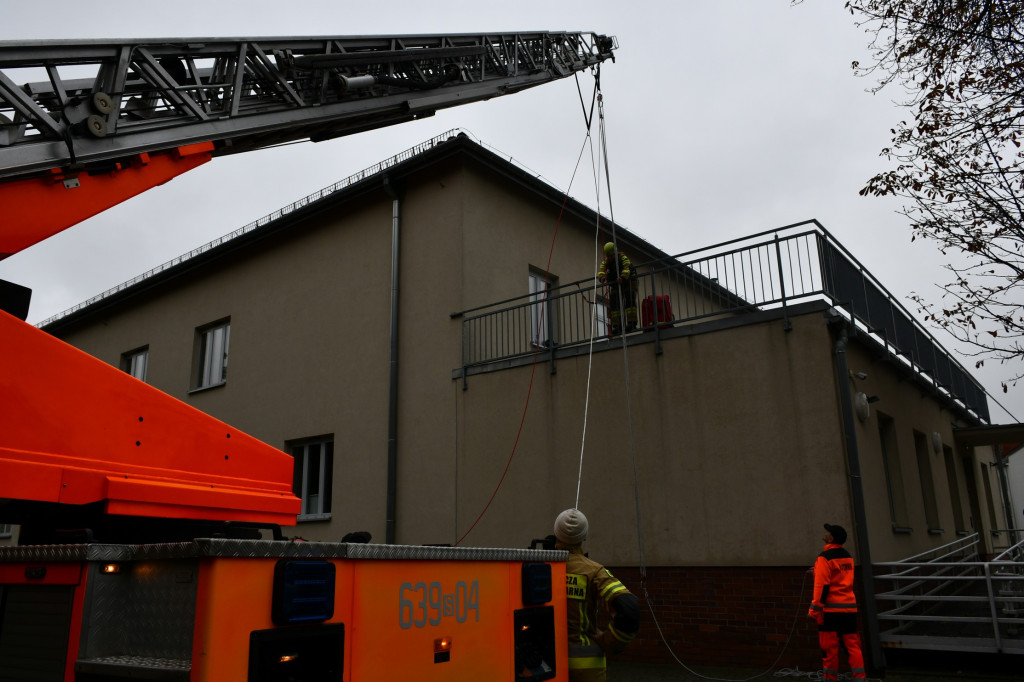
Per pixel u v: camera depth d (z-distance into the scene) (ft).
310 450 45.70
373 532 39.91
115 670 8.94
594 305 36.27
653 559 30.78
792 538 27.94
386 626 10.41
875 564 27.66
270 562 8.98
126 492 14.08
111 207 17.16
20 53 15.34
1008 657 25.96
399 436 40.29
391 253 43.52
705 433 30.68
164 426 15.34
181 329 56.59
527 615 13.38
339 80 23.21
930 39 26.53
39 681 9.78
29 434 13.19
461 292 39.65
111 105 16.88
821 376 28.60
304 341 47.09
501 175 43.65
